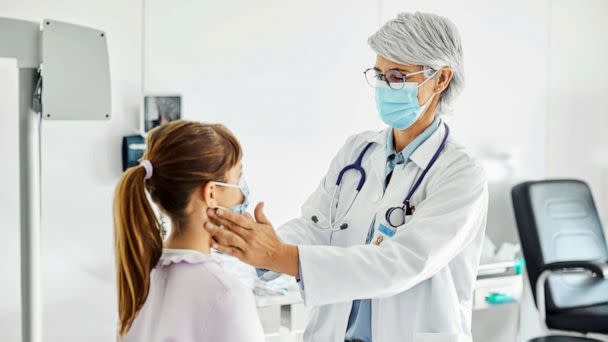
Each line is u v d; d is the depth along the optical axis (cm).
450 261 189
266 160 295
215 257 148
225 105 286
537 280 314
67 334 267
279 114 296
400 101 191
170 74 276
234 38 286
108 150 269
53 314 264
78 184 265
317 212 212
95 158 267
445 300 183
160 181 145
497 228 352
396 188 195
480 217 188
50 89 212
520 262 327
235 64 287
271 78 294
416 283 174
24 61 215
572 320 308
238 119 289
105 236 271
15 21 213
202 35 280
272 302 263
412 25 188
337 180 211
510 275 324
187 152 145
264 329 264
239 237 154
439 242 173
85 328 270
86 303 270
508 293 323
